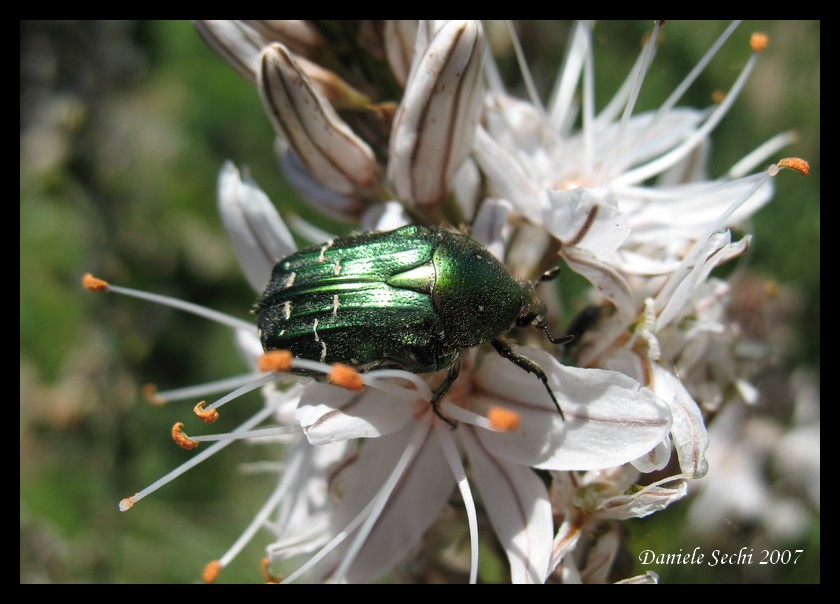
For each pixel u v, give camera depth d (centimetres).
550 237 10
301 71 10
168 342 20
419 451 10
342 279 9
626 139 11
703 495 14
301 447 10
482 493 10
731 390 10
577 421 9
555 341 10
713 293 10
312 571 10
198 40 20
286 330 9
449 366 9
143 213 21
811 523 15
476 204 10
